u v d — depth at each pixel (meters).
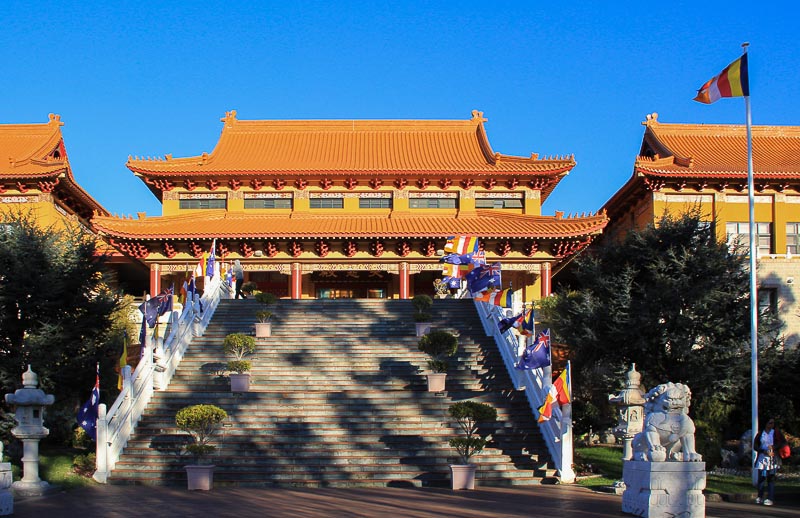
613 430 30.91
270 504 20.94
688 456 18.08
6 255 33.09
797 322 45.34
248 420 28.86
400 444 27.61
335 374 33.22
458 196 57.91
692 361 34.50
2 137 60.97
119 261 60.62
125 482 25.67
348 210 57.69
